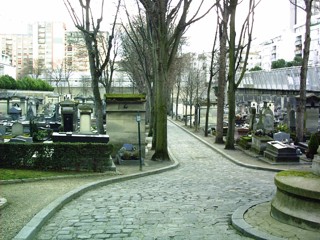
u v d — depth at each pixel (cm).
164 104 1909
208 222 782
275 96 4800
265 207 865
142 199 1012
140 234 704
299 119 2347
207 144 2880
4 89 6481
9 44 13812
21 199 942
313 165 820
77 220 799
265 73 5328
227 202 974
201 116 4888
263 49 12962
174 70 4550
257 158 1995
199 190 1151
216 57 6228
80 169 1425
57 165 1416
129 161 1730
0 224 727
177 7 1922
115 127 1958
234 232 711
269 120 2606
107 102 1952
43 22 12538
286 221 729
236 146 2627
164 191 1133
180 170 1666
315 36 8200
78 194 1050
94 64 2009
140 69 3672
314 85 4462
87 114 2039
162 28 1856
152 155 2064
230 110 2467
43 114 4197
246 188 1186
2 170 1352
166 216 832
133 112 1959
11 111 3844
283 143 1925
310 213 696
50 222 783
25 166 1416
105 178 1315
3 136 2461
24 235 654
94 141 1588
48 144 1415
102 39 3869
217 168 1734
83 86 8219
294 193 715
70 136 1594
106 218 816
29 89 7125
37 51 12694
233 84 2458
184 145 2923
